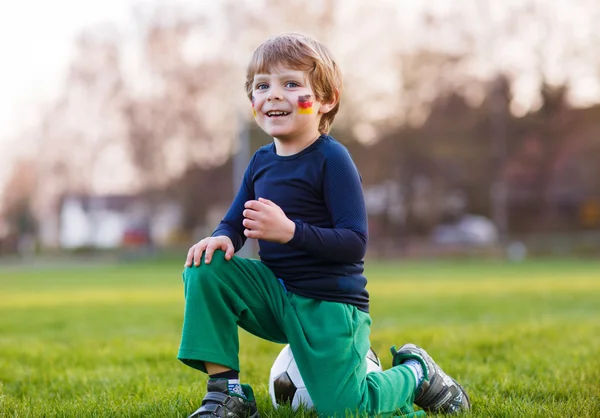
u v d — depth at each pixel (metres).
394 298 11.82
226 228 3.06
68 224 53.38
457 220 41.47
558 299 11.34
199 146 41.56
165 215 45.81
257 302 2.90
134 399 3.55
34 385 4.24
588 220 40.91
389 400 2.93
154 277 21.27
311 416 2.92
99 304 11.76
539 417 3.02
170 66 40.25
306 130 2.97
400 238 41.28
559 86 38.78
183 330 2.79
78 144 46.00
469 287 14.58
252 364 4.75
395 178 40.19
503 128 39.97
